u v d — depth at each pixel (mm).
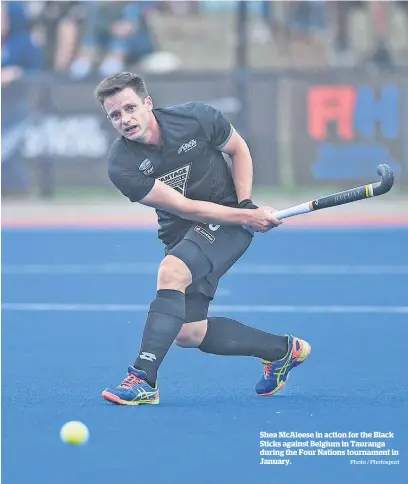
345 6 70062
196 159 20688
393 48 70938
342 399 21422
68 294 35750
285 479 16453
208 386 22766
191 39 75875
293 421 19500
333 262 42562
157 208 20984
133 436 18484
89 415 19891
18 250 46938
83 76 61531
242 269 41094
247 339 21375
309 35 71938
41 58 65875
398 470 17000
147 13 74688
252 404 20906
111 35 67438
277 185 60906
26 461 17094
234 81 60656
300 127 60750
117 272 40531
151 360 20609
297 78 60594
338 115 60562
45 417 19750
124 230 52875
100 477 16297
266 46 72250
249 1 68812
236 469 16750
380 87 60250
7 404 20891
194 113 20578
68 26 66625
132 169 20266
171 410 20297
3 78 61531
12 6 64625
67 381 23219
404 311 32031
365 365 24797
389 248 46312
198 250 20578
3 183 62031
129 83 19828
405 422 19547
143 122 19891
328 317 31109
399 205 59969
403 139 60344
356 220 55750
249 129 60719
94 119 61719
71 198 62219
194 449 17703
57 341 28078
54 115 61844
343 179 60750
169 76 60875
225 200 21344
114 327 30062
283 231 52406
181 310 20594
